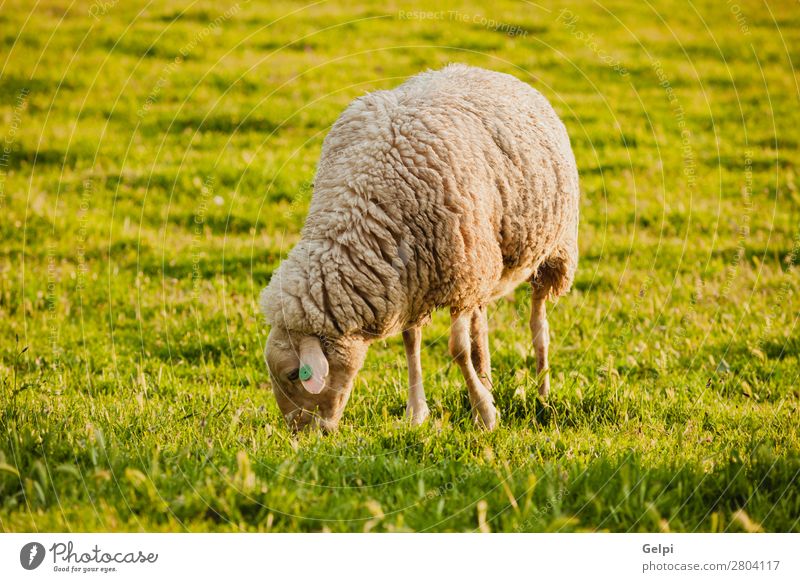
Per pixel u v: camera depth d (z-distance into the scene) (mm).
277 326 12391
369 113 12906
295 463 11031
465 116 13156
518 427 13711
